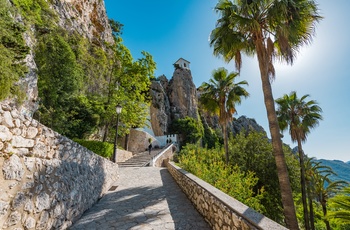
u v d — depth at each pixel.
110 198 6.18
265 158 12.70
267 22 6.36
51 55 14.57
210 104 14.28
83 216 4.49
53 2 20.02
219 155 14.38
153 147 27.95
